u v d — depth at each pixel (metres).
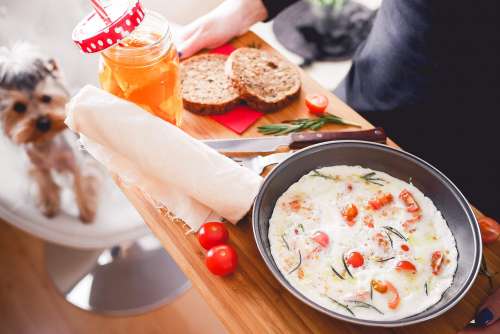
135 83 1.01
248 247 0.98
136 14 0.92
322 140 1.11
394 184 1.05
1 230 2.17
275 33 2.68
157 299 1.98
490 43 1.12
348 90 1.51
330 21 2.70
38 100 1.71
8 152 1.82
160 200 1.03
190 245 0.99
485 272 0.96
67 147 1.90
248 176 0.98
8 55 1.65
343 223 1.00
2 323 1.93
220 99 1.19
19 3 1.57
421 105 1.31
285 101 1.20
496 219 1.39
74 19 1.67
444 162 1.38
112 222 1.90
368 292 0.90
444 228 0.99
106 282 2.01
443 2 1.12
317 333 0.88
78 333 1.91
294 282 0.92
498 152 1.29
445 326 0.89
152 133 0.97
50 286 2.03
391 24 1.29
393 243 0.97
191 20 2.32
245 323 0.89
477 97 1.22
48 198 1.84
